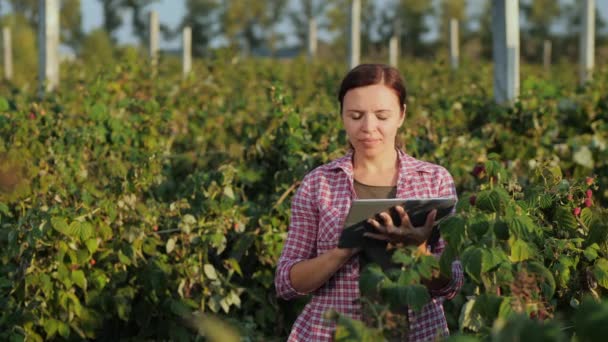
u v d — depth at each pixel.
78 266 4.37
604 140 6.50
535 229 2.84
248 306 5.13
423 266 2.38
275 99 6.05
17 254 4.29
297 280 2.84
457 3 60.78
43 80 9.90
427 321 2.83
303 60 18.59
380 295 2.35
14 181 5.16
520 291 2.46
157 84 9.29
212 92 9.32
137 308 4.71
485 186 2.84
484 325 2.67
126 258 4.52
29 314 4.29
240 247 4.96
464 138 6.29
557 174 3.53
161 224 4.91
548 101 7.10
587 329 1.65
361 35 63.81
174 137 7.45
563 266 3.21
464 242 2.58
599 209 3.45
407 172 2.89
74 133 6.15
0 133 6.11
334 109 7.45
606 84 9.11
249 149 5.97
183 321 4.70
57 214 4.32
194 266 4.71
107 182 5.79
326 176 2.95
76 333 4.58
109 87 8.53
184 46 16.28
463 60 17.94
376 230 2.58
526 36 61.41
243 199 5.61
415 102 9.65
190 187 5.11
